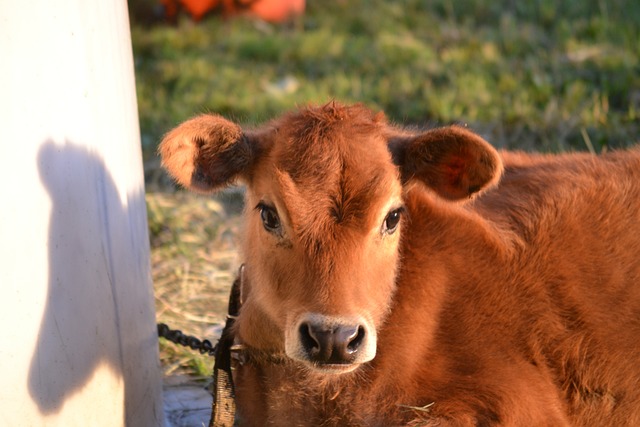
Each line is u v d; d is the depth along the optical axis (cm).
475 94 956
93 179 408
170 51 1162
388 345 442
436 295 454
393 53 1116
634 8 1172
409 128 484
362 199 388
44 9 372
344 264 384
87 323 409
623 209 495
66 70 385
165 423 505
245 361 457
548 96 943
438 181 432
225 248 744
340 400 445
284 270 400
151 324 478
